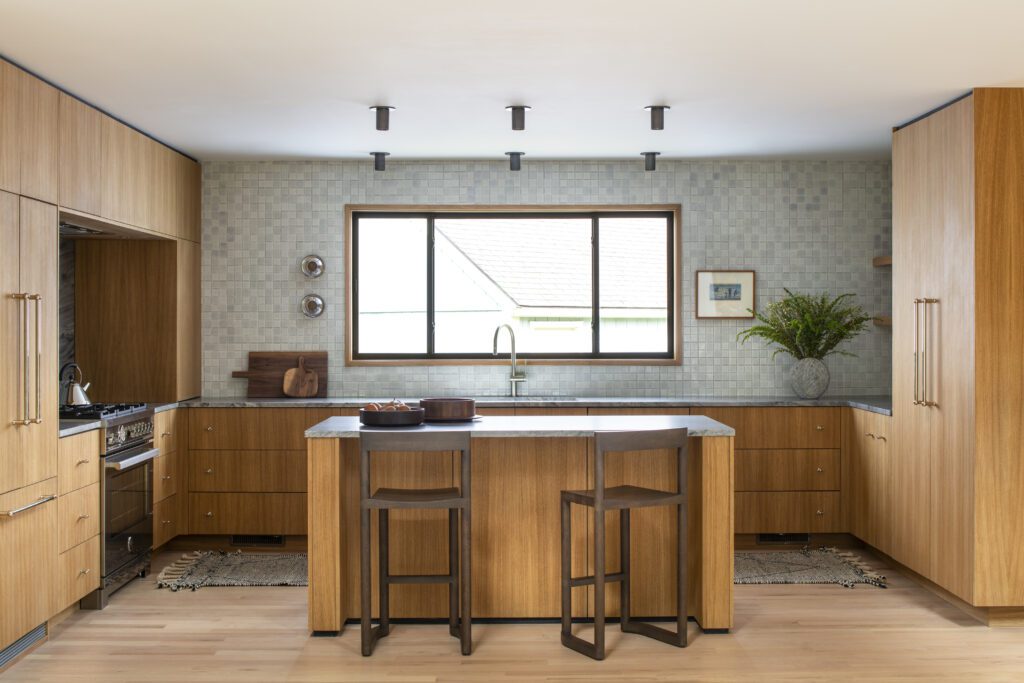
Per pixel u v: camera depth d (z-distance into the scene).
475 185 6.55
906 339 5.15
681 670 3.75
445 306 6.71
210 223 6.54
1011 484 4.38
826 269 6.59
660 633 4.11
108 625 4.39
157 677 3.68
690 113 5.07
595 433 3.85
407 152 6.19
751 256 6.58
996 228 4.39
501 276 6.79
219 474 5.99
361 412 4.25
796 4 3.37
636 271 6.68
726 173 6.58
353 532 4.38
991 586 4.36
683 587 4.00
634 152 6.23
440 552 4.36
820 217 6.58
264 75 4.29
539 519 4.34
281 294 6.57
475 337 6.71
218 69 4.18
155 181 5.67
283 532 5.99
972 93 4.45
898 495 5.24
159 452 5.38
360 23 3.57
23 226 3.99
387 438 3.82
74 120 4.55
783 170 6.58
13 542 3.83
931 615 4.55
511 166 6.05
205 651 4.00
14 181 3.92
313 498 4.18
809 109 4.97
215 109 4.93
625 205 6.56
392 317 6.69
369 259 6.67
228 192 6.54
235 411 6.00
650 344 6.68
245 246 6.55
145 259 6.08
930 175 4.89
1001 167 4.41
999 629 4.34
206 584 5.12
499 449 4.32
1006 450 4.38
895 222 5.34
